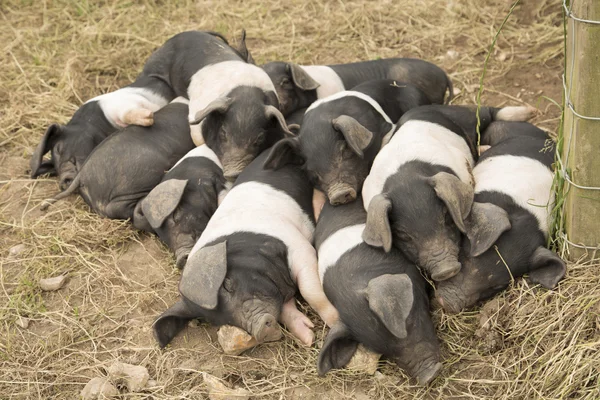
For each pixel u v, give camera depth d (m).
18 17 12.62
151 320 7.21
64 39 12.05
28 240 8.34
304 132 7.58
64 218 8.59
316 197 7.78
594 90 6.01
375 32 11.54
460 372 6.29
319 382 6.37
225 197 7.68
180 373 6.62
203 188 7.92
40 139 9.98
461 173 6.99
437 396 6.16
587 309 6.19
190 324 7.09
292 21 11.90
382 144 7.84
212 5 12.53
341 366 6.43
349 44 11.33
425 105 8.29
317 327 6.89
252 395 6.30
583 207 6.43
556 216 6.68
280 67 9.17
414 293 6.33
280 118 7.94
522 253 6.51
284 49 11.38
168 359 6.76
